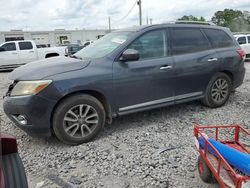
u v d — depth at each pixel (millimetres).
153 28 4488
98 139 4047
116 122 4727
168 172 3119
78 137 3854
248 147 3082
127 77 4113
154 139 4000
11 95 3695
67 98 3734
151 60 4363
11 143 2334
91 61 4000
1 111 5629
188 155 3490
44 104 3570
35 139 4125
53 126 3721
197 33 5004
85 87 3781
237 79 5570
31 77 3633
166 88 4547
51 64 3951
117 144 3863
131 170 3188
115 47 4195
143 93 4320
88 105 3861
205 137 2811
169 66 4500
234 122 4598
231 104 5637
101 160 3434
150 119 4840
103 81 3914
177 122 4668
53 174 3172
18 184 2182
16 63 14305
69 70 3773
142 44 4332
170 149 3664
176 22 4844
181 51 4723
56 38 49812
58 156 3576
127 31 4551
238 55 5484
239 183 2186
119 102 4133
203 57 4922
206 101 5215
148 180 2984
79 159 3484
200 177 2947
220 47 5289
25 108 3555
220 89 5320
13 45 14234
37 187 2926
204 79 5020
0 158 1920
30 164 3402
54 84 3590
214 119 4770
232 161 2537
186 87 4805
